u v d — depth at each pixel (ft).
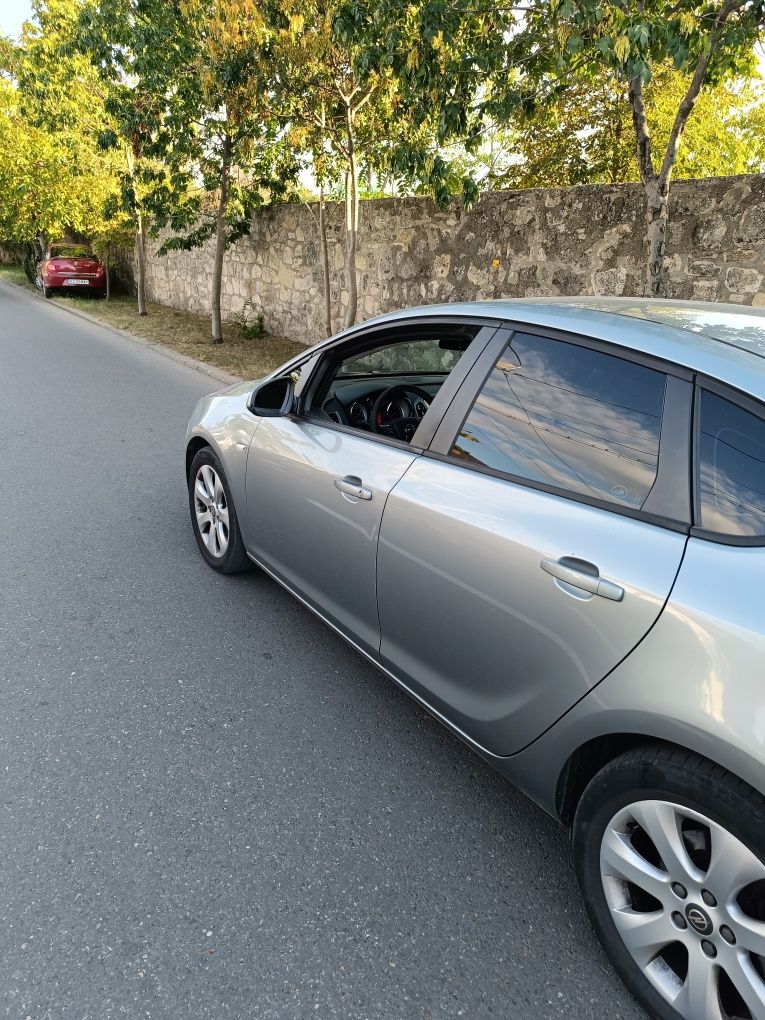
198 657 10.62
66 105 52.80
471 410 7.52
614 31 15.08
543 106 21.30
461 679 7.27
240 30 26.03
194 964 6.04
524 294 26.99
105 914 6.46
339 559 8.98
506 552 6.44
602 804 5.69
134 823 7.51
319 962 6.12
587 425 6.39
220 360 36.50
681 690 4.96
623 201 22.99
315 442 9.58
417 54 18.92
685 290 21.42
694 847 5.19
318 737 9.02
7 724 8.96
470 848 7.43
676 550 5.33
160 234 62.75
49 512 16.03
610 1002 5.86
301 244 40.19
